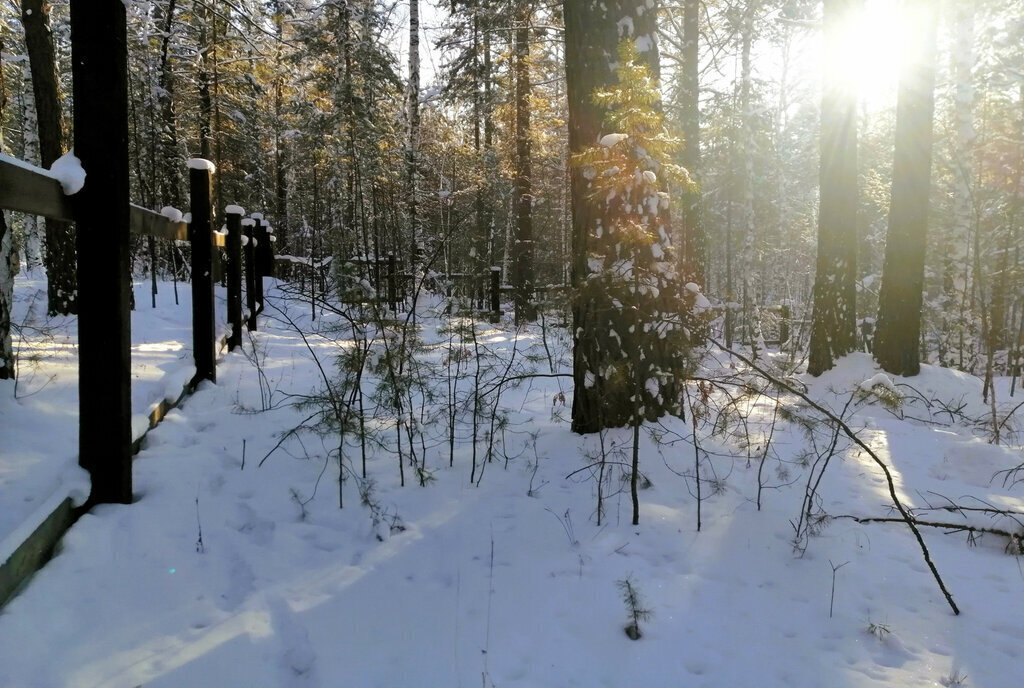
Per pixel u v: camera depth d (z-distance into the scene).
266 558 2.87
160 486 3.29
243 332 8.04
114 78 2.88
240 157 20.42
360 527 3.20
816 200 21.66
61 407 3.59
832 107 8.01
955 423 6.56
